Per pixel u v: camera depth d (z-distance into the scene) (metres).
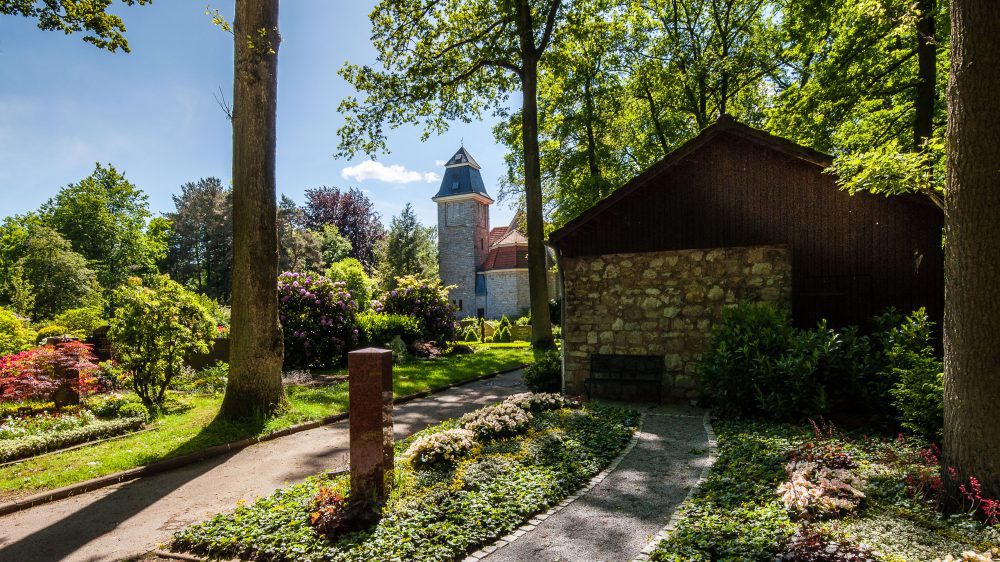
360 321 18.73
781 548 3.77
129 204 46.09
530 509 4.99
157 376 10.93
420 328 20.89
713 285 9.94
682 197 10.20
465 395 12.31
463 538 4.33
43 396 10.73
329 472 6.34
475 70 20.28
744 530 4.19
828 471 5.03
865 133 15.80
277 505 5.30
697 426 8.30
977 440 4.26
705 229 10.02
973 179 4.27
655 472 6.19
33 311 32.00
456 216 46.94
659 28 23.50
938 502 4.44
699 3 22.33
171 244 54.22
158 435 8.47
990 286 4.21
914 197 8.50
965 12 4.29
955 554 3.59
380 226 52.66
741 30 21.88
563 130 24.48
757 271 9.62
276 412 9.32
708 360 8.98
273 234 9.45
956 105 4.40
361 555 4.11
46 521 5.39
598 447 7.02
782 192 9.49
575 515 5.01
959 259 4.40
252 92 9.19
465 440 6.68
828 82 14.44
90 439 8.35
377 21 18.53
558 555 4.19
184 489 6.29
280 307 16.95
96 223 43.31
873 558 3.46
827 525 4.15
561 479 5.78
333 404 10.66
